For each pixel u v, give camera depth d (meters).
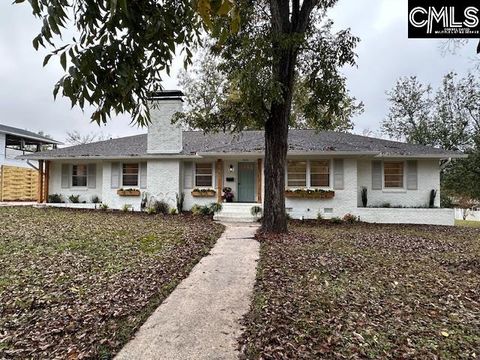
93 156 14.34
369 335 3.17
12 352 2.80
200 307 3.88
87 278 4.80
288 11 8.33
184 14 2.13
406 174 13.40
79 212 13.32
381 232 9.84
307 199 12.93
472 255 6.66
